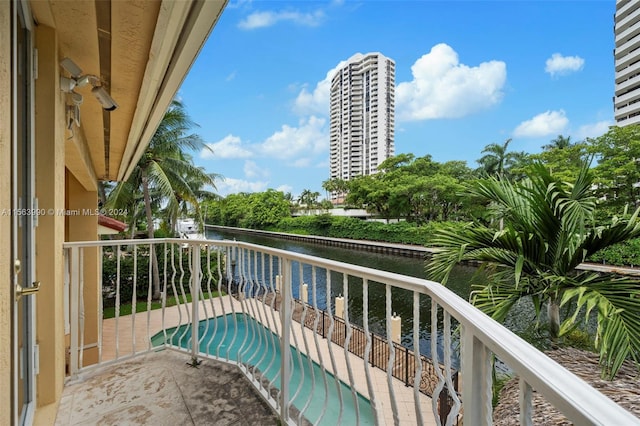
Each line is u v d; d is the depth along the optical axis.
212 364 2.27
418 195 21.20
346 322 1.30
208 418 1.70
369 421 3.71
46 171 1.59
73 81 1.83
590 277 2.83
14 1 1.05
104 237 13.72
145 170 9.98
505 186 3.51
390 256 20.97
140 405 1.80
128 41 1.57
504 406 2.35
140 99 2.17
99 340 2.29
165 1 1.14
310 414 3.70
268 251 1.78
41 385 1.60
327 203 38.53
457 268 8.51
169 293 9.22
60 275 1.81
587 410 0.40
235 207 40.47
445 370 0.89
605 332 2.33
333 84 64.75
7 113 0.93
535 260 3.06
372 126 57.97
